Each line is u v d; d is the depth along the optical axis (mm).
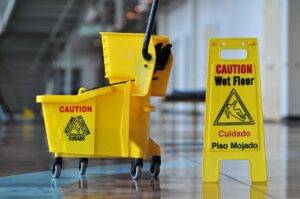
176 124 18078
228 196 4410
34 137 11203
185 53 31641
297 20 18750
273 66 19844
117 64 5383
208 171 5141
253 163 5156
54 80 25688
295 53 18797
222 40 5145
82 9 18359
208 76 5129
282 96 19172
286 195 4469
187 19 31016
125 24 36000
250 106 5148
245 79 5148
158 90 5512
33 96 20750
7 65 19906
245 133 5145
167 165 6562
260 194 4508
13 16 18062
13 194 4469
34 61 20078
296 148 8930
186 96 18703
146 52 5238
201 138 11336
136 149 5281
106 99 5305
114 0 34469
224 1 24781
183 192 4590
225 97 5133
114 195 4434
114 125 5320
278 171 6000
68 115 5344
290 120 18797
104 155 5328
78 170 5902
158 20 38156
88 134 5316
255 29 21281
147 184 5023
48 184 5023
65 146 5363
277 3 19375
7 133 12484
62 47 20297
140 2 32438
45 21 18500
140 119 5297
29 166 6379
